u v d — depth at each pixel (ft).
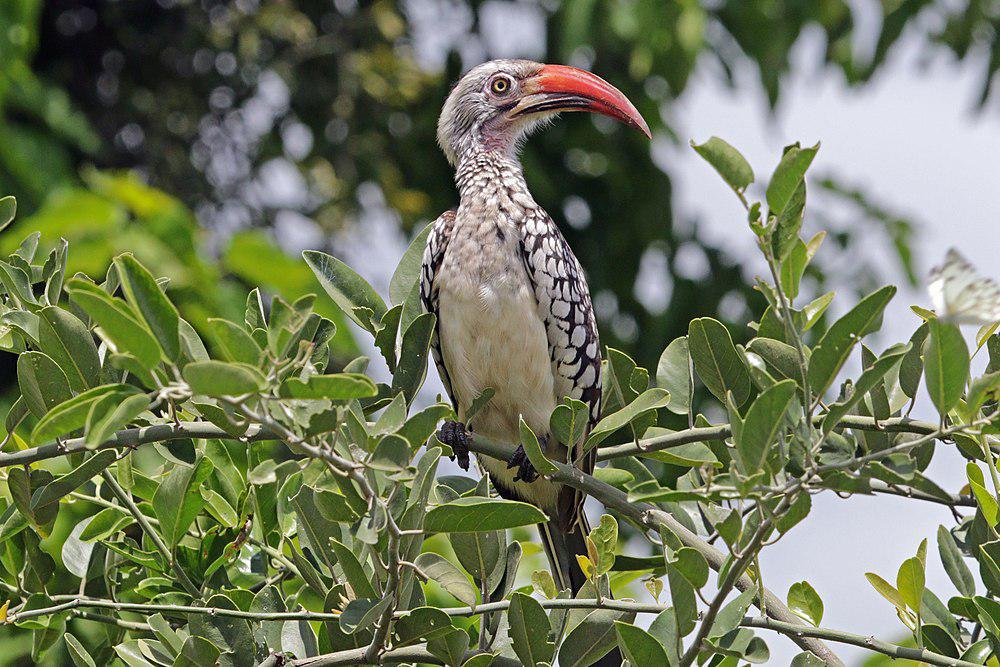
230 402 12.22
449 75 51.01
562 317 22.80
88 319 17.71
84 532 17.93
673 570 14.21
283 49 53.42
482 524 14.38
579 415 16.71
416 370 17.19
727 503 18.22
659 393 17.03
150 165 52.44
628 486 21.40
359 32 53.83
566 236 51.83
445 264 22.93
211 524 19.51
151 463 27.86
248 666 16.44
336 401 14.07
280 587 19.34
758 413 13.30
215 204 53.21
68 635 17.62
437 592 26.89
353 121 53.21
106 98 53.78
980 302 12.37
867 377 13.84
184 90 54.34
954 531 18.62
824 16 48.75
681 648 14.61
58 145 39.91
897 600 16.43
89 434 12.51
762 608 15.65
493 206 23.02
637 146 49.73
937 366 13.37
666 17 42.34
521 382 22.82
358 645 16.58
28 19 38.42
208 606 17.38
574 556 22.67
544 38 49.44
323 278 18.58
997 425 13.32
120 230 31.12
